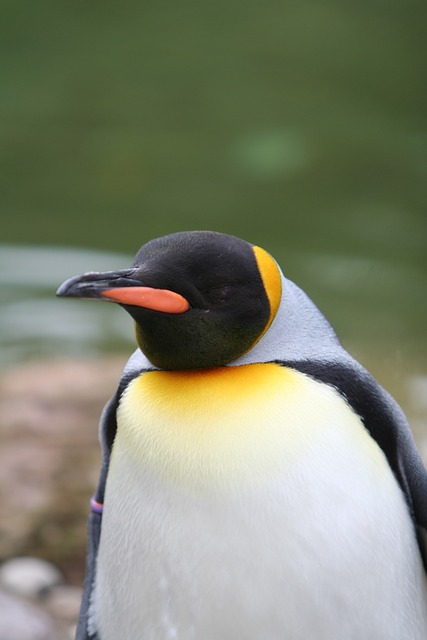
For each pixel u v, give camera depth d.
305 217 21.28
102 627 6.41
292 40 29.98
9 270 18.17
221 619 5.86
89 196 22.00
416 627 6.08
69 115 25.70
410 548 5.96
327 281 18.58
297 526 5.67
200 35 30.28
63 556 10.28
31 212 21.08
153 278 5.73
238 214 21.30
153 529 5.87
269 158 23.75
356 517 5.71
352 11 31.78
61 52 29.14
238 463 5.69
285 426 5.72
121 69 28.25
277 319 6.09
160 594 5.95
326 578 5.73
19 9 31.62
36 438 11.33
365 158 23.78
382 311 17.30
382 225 20.97
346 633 5.87
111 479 6.11
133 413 6.02
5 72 27.98
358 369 6.11
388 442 5.99
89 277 5.68
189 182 22.70
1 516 10.38
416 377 14.04
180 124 25.30
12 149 24.09
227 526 5.71
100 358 14.45
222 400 5.82
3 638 8.58
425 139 24.73
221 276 5.82
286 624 5.83
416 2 32.41
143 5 32.25
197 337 5.82
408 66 28.36
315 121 25.53
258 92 27.03
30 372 13.15
